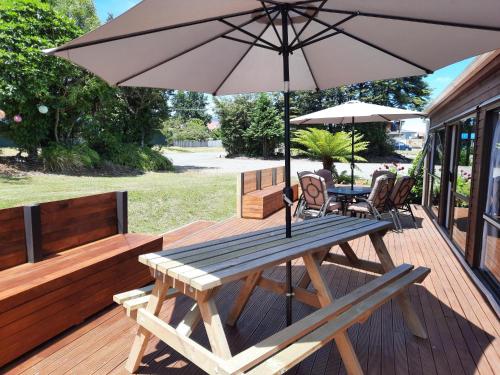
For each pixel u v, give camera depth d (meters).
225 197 8.33
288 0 1.76
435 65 2.52
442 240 4.96
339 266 3.81
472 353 2.23
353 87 23.00
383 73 2.86
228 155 23.14
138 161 13.27
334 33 2.31
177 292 2.12
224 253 1.95
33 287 2.12
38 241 2.55
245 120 22.53
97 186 8.78
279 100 23.23
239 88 3.24
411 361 2.14
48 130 11.01
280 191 7.26
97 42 1.74
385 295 2.06
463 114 4.27
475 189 3.63
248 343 2.33
